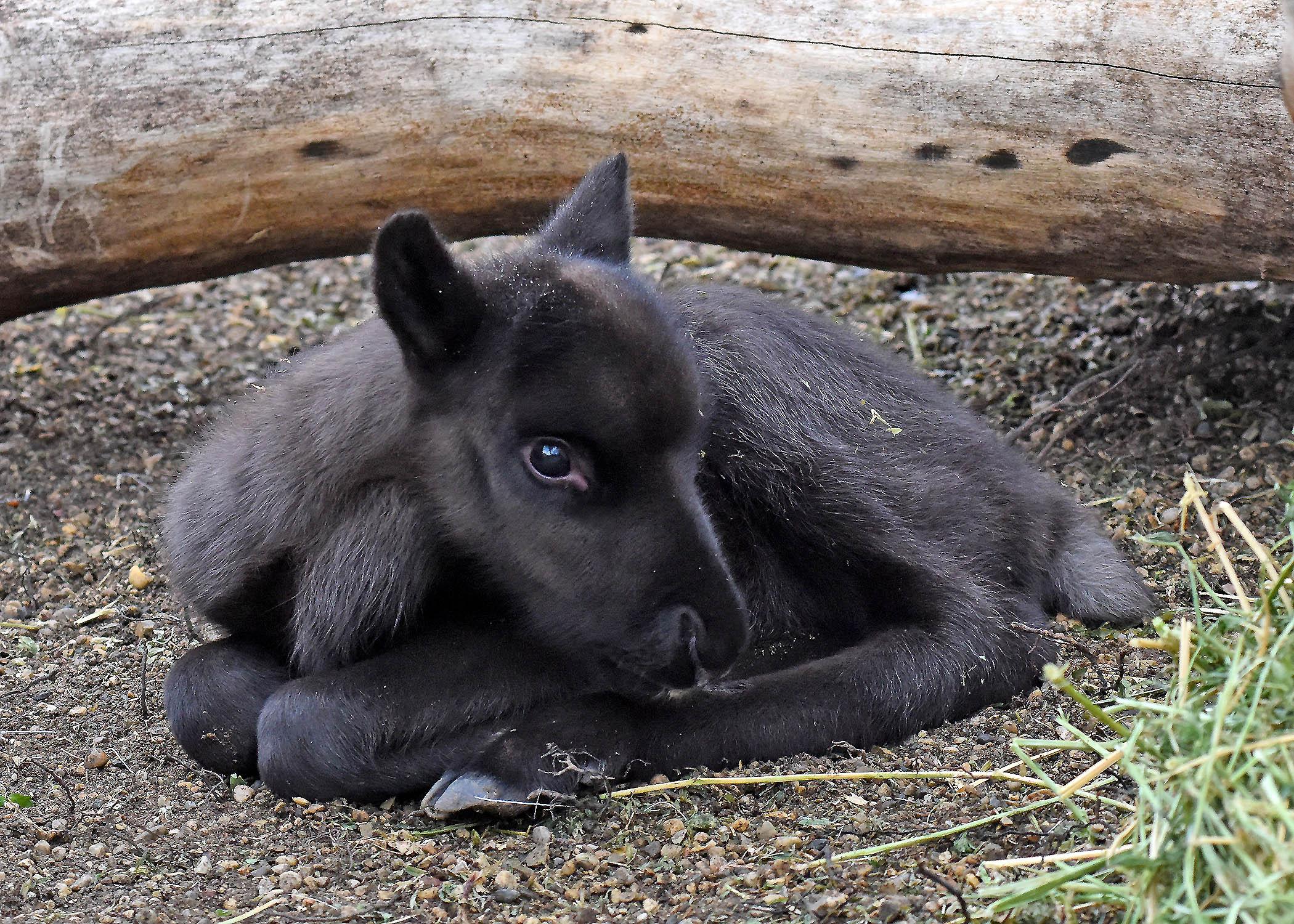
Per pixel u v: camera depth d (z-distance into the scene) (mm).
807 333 7418
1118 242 8117
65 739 6789
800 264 12484
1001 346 10445
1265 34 7492
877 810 5664
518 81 8195
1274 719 4535
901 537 6852
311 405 6656
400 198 8586
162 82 8148
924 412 7434
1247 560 7523
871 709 6375
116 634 7930
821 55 7977
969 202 8164
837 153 8141
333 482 6469
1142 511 8281
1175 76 7633
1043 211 8109
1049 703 6449
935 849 5301
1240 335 9414
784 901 5035
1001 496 7285
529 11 8117
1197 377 9211
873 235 8461
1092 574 7352
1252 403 8938
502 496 6043
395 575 6371
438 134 8336
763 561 7102
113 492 9484
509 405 5918
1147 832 4730
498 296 6008
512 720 6129
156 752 6641
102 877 5516
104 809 6082
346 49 8156
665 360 5855
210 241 8664
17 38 8078
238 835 5801
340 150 8359
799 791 5895
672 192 8461
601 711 6137
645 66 8117
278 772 6012
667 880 5277
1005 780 5742
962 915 4715
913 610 6770
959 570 6844
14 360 11078
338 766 5957
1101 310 10492
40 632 7988
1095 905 4676
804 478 6930
